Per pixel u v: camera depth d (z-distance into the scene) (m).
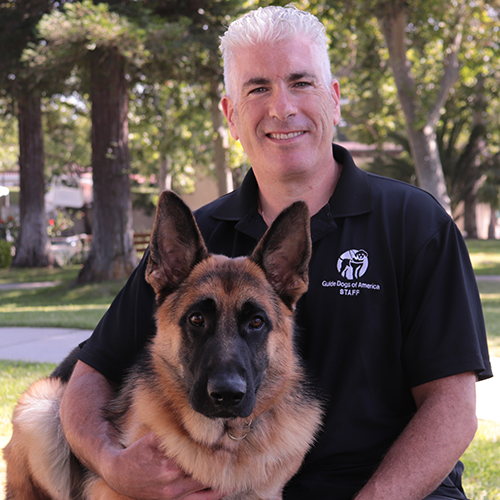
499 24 18.30
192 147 28.81
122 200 15.94
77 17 12.22
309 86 2.79
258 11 2.86
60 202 35.06
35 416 3.32
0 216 37.91
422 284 2.56
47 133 28.25
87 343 3.05
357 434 2.52
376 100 26.44
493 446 4.53
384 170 31.62
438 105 17.22
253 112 2.82
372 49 21.39
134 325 3.00
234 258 2.84
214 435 2.50
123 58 14.02
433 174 17.25
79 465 3.24
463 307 2.49
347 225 2.70
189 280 2.72
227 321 2.53
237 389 2.30
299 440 2.55
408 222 2.65
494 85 27.02
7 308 13.38
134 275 3.10
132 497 2.47
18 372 6.66
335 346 2.58
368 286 2.58
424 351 2.46
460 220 41.16
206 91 19.31
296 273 2.68
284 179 2.88
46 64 13.25
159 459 2.41
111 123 15.52
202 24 15.76
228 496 2.57
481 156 34.00
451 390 2.39
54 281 19.70
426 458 2.26
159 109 21.28
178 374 2.60
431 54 21.44
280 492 2.62
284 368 2.67
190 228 2.77
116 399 2.89
